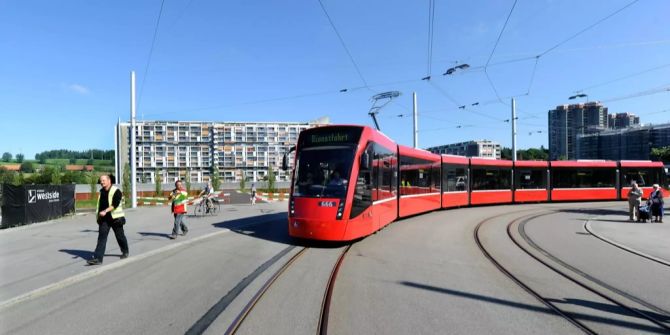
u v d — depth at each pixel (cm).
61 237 1336
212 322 539
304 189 1144
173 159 8581
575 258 1023
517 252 1089
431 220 1795
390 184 1489
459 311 599
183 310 588
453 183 2381
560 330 535
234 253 1010
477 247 1145
